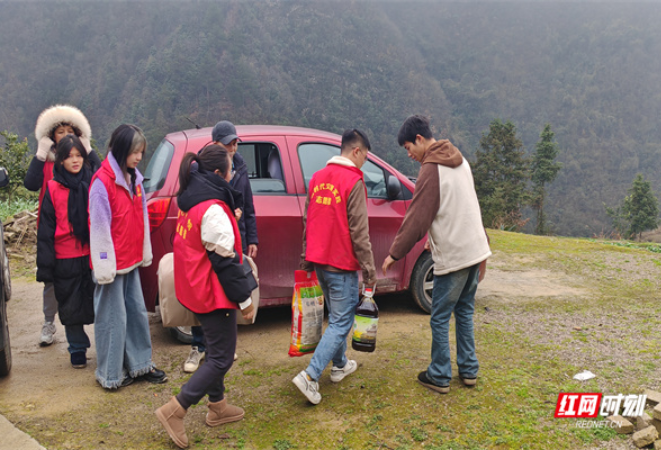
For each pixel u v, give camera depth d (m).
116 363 3.25
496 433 2.77
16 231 7.48
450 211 3.03
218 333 2.68
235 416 2.92
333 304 3.12
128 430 2.82
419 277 4.76
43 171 3.74
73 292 3.36
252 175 4.39
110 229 3.06
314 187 3.14
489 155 58.53
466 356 3.26
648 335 4.32
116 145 3.09
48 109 3.71
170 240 3.84
